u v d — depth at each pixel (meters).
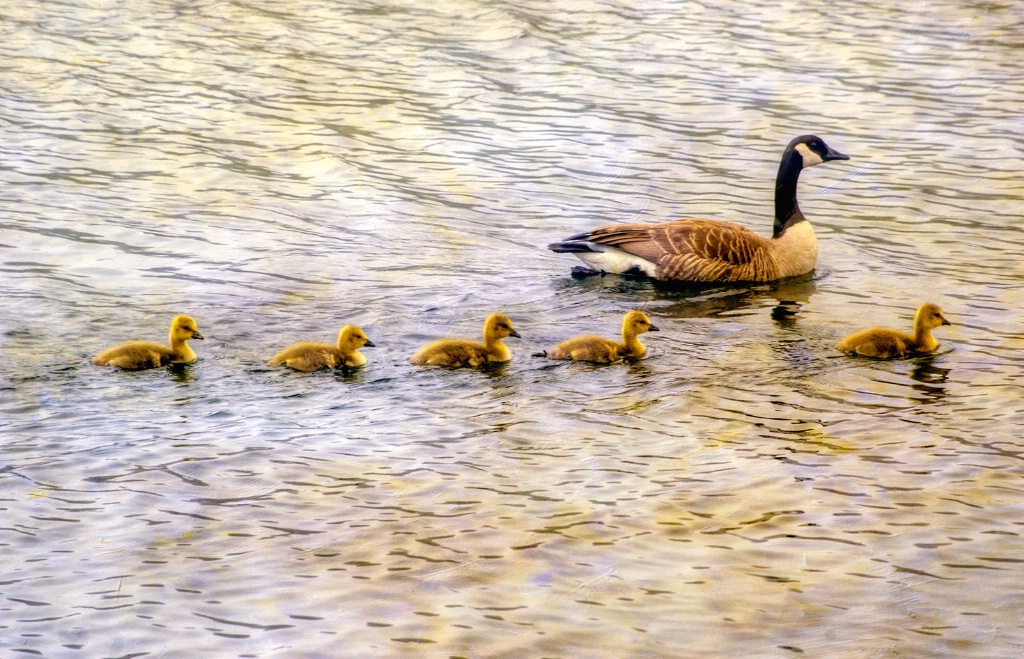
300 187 24.02
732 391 14.92
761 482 12.47
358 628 9.99
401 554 11.14
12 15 34.00
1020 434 13.52
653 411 14.30
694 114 28.12
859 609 10.27
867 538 11.39
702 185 24.28
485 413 14.29
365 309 18.22
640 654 9.66
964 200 23.25
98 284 19.09
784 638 9.86
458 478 12.61
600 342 16.05
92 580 10.67
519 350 16.53
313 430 13.79
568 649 9.73
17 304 18.08
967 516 11.73
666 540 11.38
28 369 15.55
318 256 20.61
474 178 24.61
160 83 29.52
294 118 27.62
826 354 16.22
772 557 11.08
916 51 32.56
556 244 19.92
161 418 14.08
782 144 26.38
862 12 36.16
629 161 25.50
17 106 27.66
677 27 34.66
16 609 10.22
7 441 13.37
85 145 25.67
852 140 26.52
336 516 11.83
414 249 21.06
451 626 10.02
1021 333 16.97
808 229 20.27
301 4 36.19
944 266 20.12
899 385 15.06
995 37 33.62
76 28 33.25
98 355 15.73
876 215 22.72
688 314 18.05
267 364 15.88
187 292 18.86
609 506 12.02
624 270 19.70
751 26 34.81
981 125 27.23
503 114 28.14
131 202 22.91
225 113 27.80
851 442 13.40
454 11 35.75
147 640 9.80
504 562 11.01
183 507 11.98
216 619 10.11
